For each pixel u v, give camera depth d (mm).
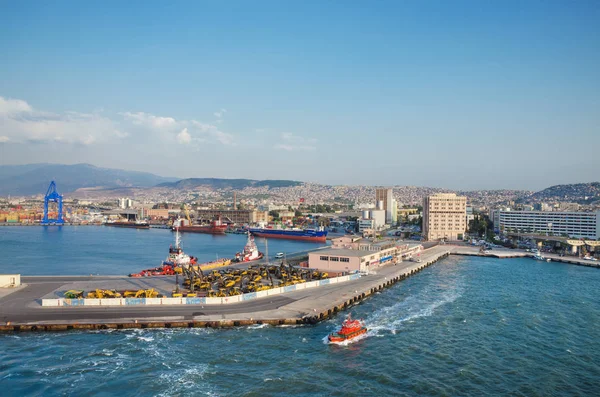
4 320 103250
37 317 105688
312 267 185500
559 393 75500
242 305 119875
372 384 77438
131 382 76688
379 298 140000
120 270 199125
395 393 74438
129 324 102812
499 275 186875
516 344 98625
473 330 108125
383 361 87562
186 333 100312
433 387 76688
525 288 158500
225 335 99688
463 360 88938
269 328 105312
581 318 119188
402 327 109625
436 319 117062
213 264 191625
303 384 77000
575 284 166500
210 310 114062
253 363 85188
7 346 91438
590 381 80250
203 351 90250
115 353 88688
